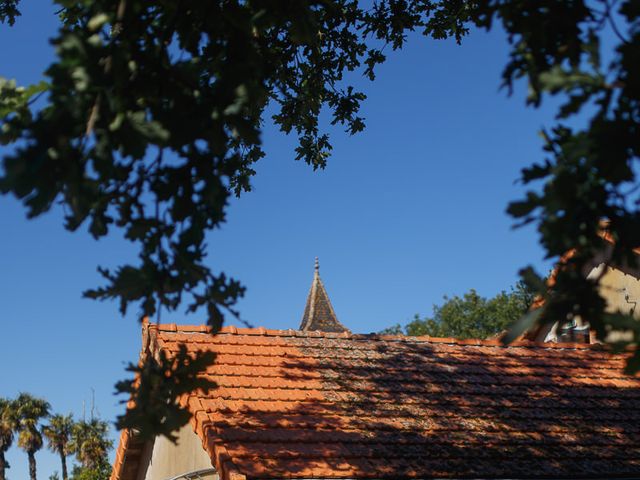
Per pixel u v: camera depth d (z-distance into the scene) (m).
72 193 4.36
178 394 5.17
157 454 12.90
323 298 43.53
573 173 4.05
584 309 4.21
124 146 4.49
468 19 12.28
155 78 4.98
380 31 12.56
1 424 43.72
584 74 4.03
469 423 11.16
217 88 5.08
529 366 13.71
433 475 9.52
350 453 9.68
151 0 5.44
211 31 5.65
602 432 11.48
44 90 4.92
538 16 4.79
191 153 5.37
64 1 4.89
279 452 9.42
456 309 55.78
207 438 9.58
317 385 11.64
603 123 3.97
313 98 12.01
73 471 45.16
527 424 11.40
